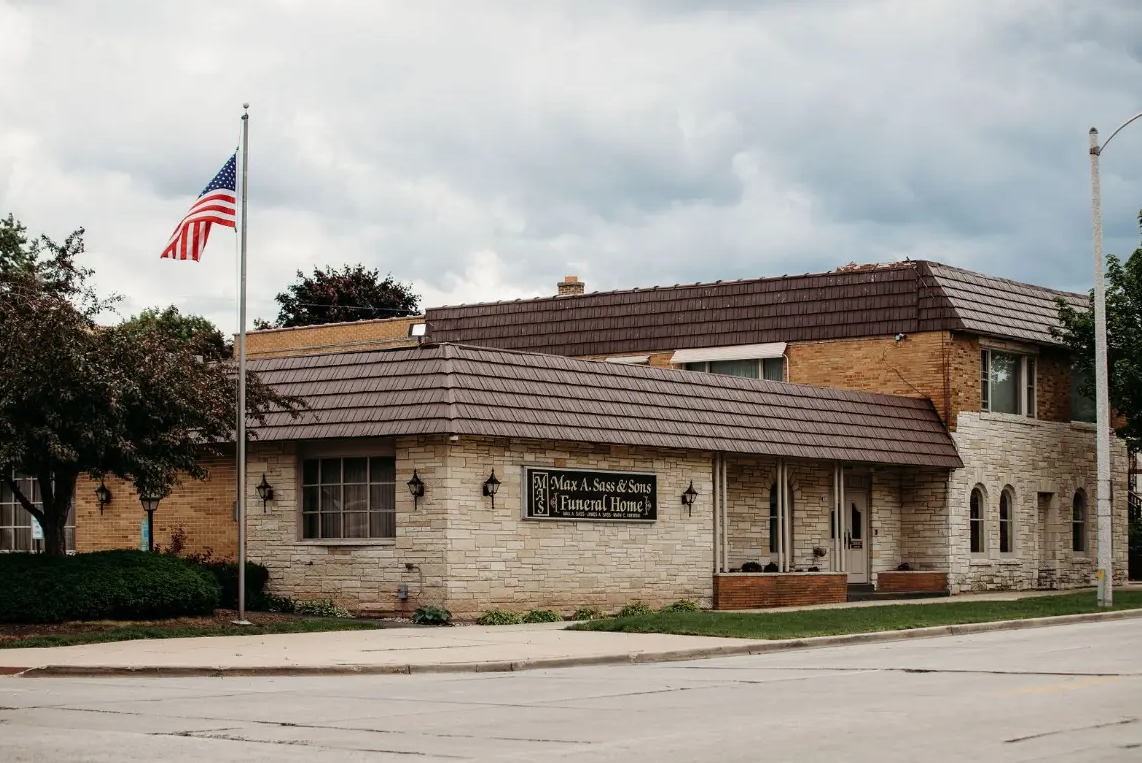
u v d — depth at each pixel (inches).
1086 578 1534.2
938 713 509.0
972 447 1375.5
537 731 485.1
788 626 919.7
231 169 965.8
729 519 1220.5
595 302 1546.5
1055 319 1487.5
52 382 883.4
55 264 960.3
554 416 1049.5
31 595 897.5
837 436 1250.6
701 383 1181.1
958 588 1352.1
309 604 1051.3
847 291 1409.9
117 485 1171.3
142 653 783.1
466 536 1007.0
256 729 503.2
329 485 1072.2
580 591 1074.1
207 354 1053.8
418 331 1498.5
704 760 414.3
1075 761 404.5
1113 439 1584.6
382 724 512.4
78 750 455.2
